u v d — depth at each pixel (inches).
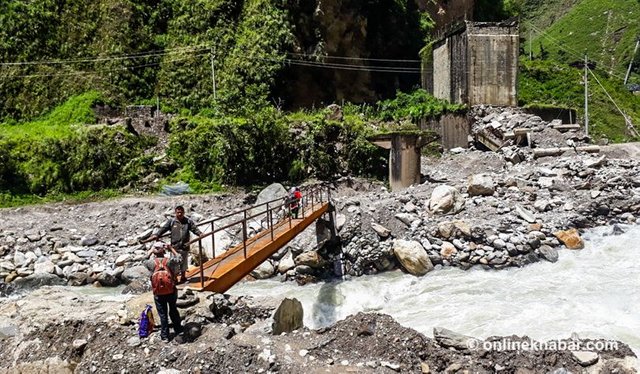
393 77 1786.4
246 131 1085.1
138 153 1135.6
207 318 342.6
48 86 1409.9
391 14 1786.4
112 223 836.6
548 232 623.2
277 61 1450.5
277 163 1099.3
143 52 1509.6
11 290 639.1
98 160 1083.9
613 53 4060.0
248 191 1034.1
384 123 1301.7
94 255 716.0
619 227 628.4
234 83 1417.3
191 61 1487.5
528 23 5447.8
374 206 711.7
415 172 932.0
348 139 1123.3
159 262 326.0
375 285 572.4
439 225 638.5
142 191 1058.1
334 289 569.3
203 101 1439.5
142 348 314.5
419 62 1834.4
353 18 1609.3
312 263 615.5
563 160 874.8
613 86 1994.3
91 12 1535.4
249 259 421.1
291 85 1521.9
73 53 1475.1
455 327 427.5
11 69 1407.5
